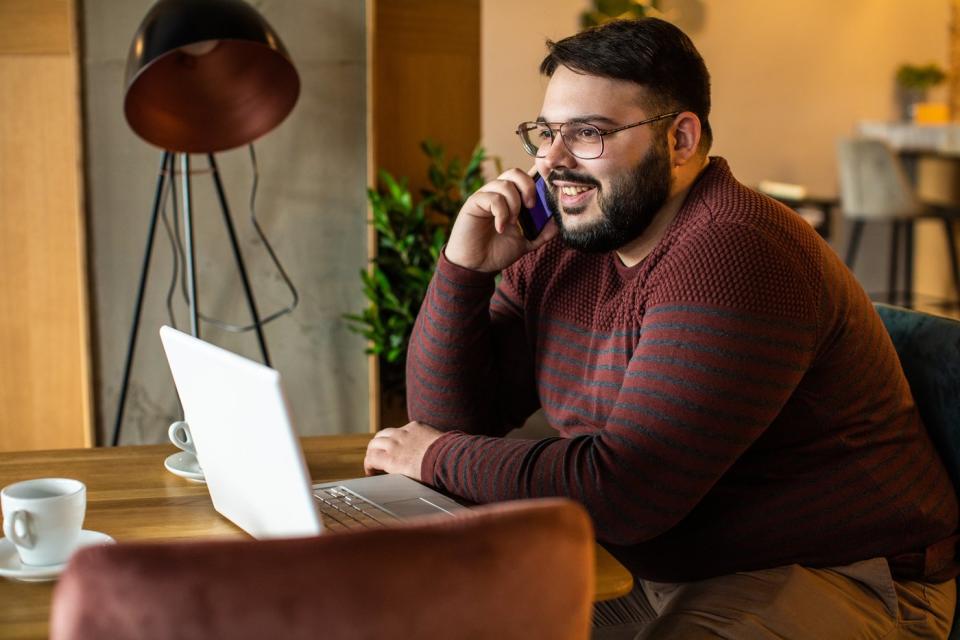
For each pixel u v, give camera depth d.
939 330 1.58
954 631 1.50
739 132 6.34
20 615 0.99
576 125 1.45
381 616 0.68
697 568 1.44
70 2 2.80
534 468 1.31
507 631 0.72
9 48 2.90
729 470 1.43
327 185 2.99
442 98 3.16
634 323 1.47
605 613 1.58
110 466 1.49
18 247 2.96
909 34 6.48
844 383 1.42
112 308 2.94
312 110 2.96
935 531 1.47
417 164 3.16
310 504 1.03
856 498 1.42
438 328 1.67
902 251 6.47
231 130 2.69
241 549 0.67
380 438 1.47
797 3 6.29
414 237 2.94
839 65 6.41
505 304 1.75
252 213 2.97
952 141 5.52
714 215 1.40
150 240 2.80
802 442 1.43
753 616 1.34
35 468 1.48
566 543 0.73
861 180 5.54
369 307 3.05
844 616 1.37
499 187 1.61
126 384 2.85
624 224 1.47
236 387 1.06
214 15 2.40
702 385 1.29
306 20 2.92
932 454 1.52
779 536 1.41
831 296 1.40
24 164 2.94
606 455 1.29
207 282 2.98
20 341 3.00
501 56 5.86
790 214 1.45
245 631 0.66
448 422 1.69
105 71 2.85
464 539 0.70
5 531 1.09
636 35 1.43
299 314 3.03
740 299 1.31
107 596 0.65
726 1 6.19
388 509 1.28
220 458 1.20
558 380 1.63
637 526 1.29
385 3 3.05
